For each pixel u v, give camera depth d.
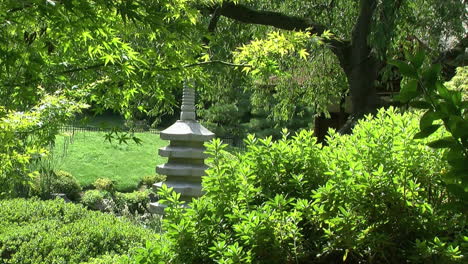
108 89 5.00
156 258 2.71
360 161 2.66
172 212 2.80
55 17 3.56
